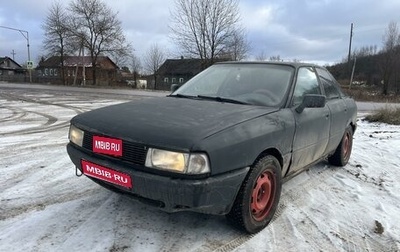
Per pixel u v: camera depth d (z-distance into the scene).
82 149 3.23
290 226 3.47
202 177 2.67
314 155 4.30
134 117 3.14
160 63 64.00
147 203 2.89
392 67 50.56
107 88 39.03
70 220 3.31
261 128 3.16
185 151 2.64
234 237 3.17
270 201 3.41
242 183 3.04
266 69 4.15
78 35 50.06
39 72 73.50
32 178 4.40
